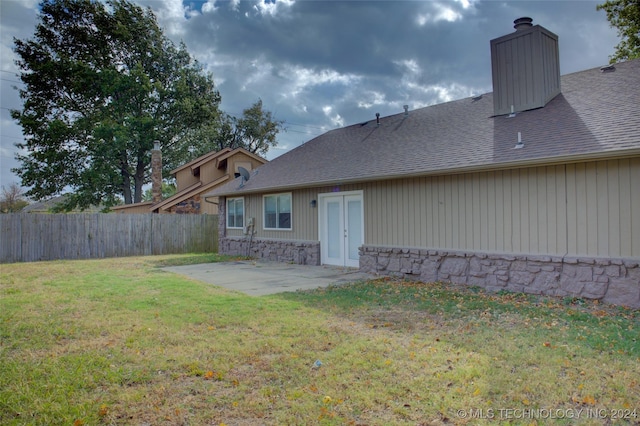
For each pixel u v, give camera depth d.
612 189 6.54
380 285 8.77
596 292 6.66
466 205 8.48
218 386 3.73
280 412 3.25
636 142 6.10
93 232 16.84
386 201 10.19
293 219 13.59
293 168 14.20
